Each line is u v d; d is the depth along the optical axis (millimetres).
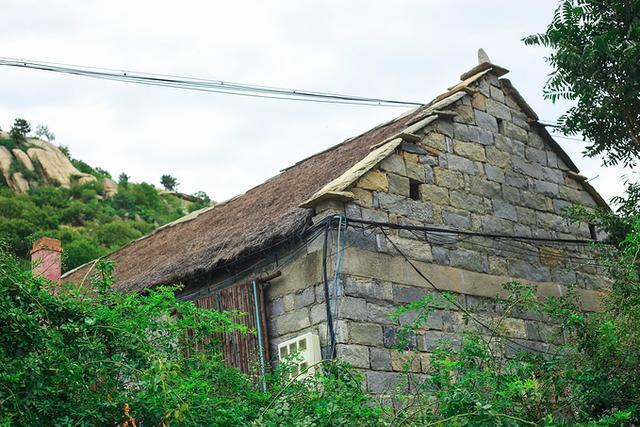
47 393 5820
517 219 12062
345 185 9992
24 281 6094
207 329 7586
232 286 10539
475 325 10430
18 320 5773
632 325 7914
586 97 11273
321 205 9930
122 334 6469
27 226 41594
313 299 9766
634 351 7746
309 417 6148
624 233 11734
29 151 58938
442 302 10469
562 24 11336
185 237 13961
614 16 11406
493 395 6793
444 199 11219
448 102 11812
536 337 11266
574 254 12523
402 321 9938
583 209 11906
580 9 11297
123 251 16406
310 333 9406
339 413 6242
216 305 10617
